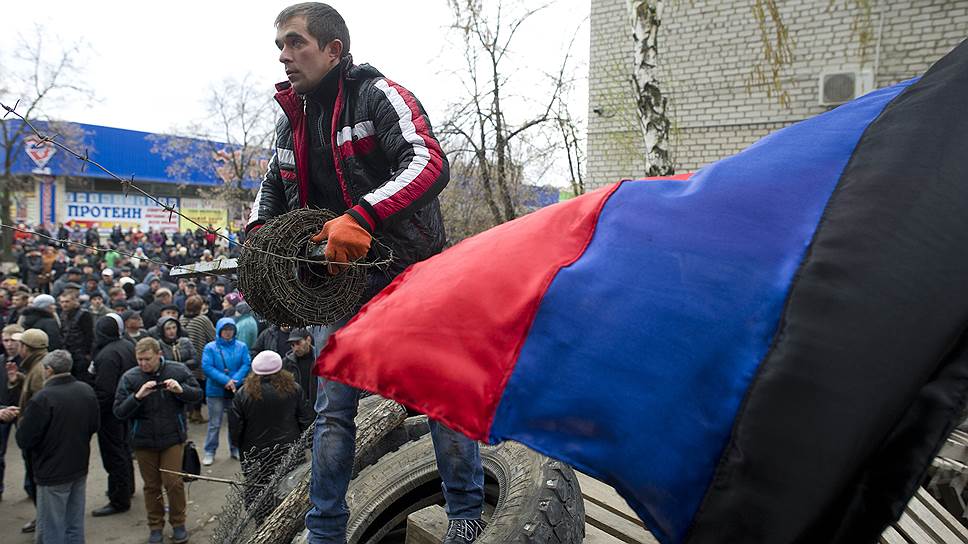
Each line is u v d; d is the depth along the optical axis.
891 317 0.94
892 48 8.67
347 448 2.16
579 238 1.31
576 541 2.20
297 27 2.00
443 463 2.31
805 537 0.91
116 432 6.30
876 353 0.93
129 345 6.46
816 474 0.91
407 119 1.97
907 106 1.10
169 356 7.42
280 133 2.28
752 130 9.54
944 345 0.93
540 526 2.11
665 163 6.18
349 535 2.62
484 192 10.48
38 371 6.12
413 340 1.26
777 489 0.93
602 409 1.11
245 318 8.61
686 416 1.06
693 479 1.03
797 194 1.15
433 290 1.31
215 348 7.55
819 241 1.05
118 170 30.81
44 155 19.08
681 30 9.89
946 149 1.02
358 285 1.93
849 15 8.82
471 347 1.22
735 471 0.98
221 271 2.06
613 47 10.51
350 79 2.04
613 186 1.38
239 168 22.39
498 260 1.30
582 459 1.10
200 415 9.02
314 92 2.07
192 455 5.71
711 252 1.15
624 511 2.80
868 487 0.92
